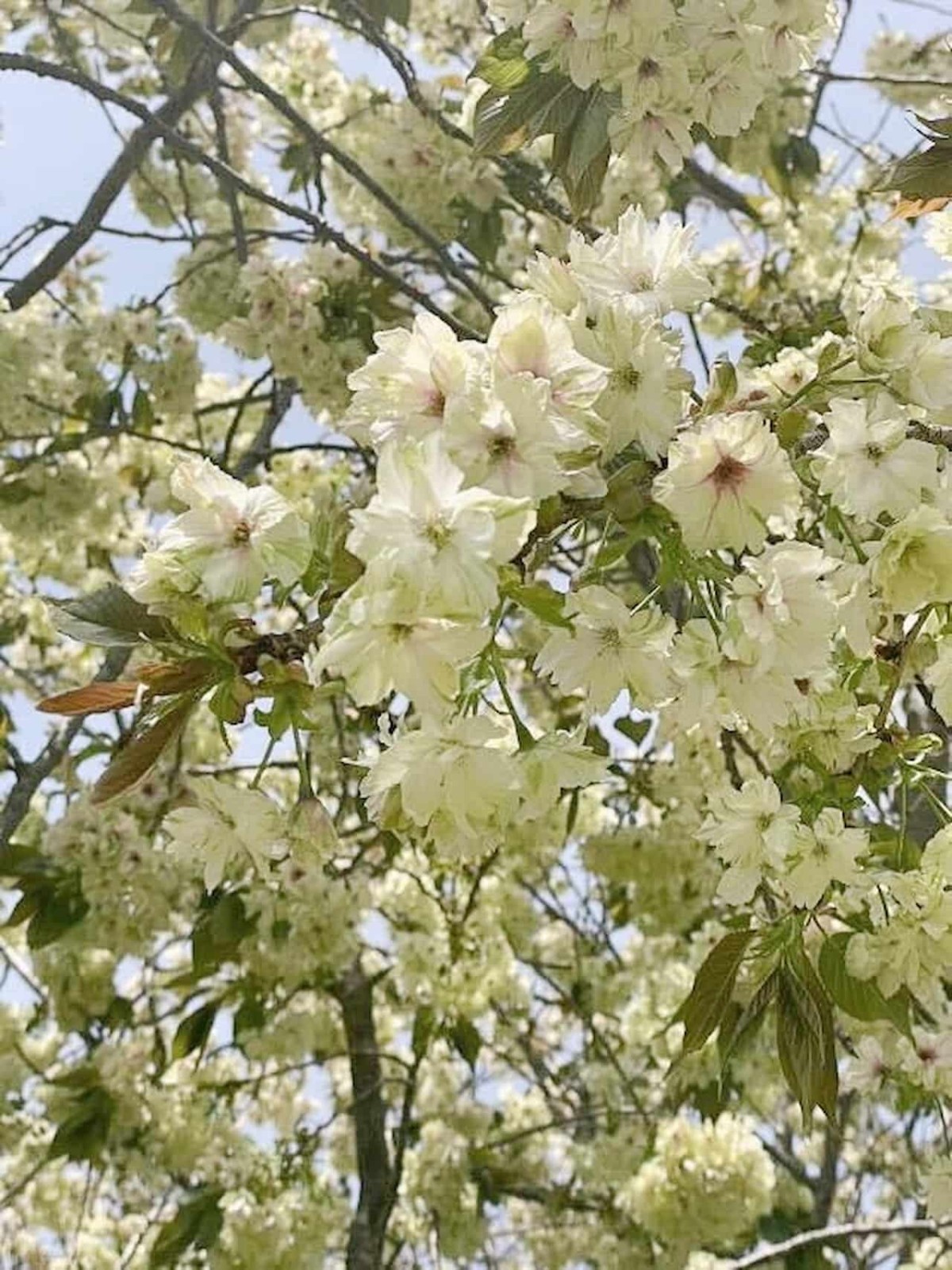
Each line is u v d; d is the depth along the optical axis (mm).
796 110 5484
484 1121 6082
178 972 5527
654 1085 6262
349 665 1200
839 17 2445
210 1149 5012
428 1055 6242
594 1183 5715
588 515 1384
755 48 2385
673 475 1361
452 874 5293
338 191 5777
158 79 6082
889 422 1447
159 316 5105
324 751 4691
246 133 6215
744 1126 5055
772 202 6387
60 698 1342
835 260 6398
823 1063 1700
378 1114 5527
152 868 4227
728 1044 1761
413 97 3816
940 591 1467
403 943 5203
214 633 1278
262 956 4473
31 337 4703
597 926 6410
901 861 1775
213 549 1312
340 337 4762
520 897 5547
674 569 1417
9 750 3619
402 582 1166
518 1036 6488
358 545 1174
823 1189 6309
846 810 1749
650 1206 4961
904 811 1735
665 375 1418
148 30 5035
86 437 4746
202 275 5031
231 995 4688
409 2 4109
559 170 2672
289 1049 5238
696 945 4902
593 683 1442
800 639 1418
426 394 1328
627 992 6207
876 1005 1737
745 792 1693
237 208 4551
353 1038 5582
